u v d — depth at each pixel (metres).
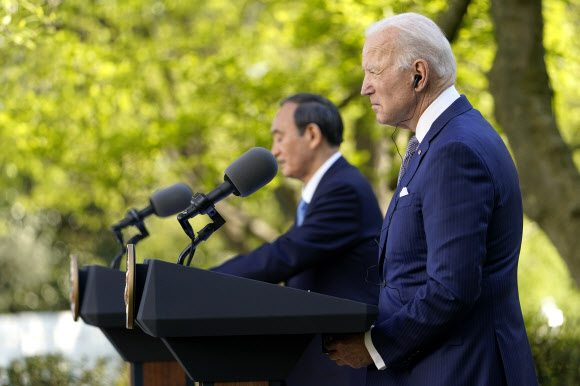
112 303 5.31
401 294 4.38
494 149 4.32
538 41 11.19
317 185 6.72
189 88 17.58
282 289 3.80
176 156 17.98
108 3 17.11
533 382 4.37
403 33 4.51
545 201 11.12
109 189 17.17
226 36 18.92
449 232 4.05
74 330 14.84
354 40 14.97
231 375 4.01
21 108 15.85
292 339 4.02
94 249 35.41
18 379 11.25
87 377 11.54
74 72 16.02
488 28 13.66
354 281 6.34
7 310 35.31
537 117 11.13
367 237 6.41
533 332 10.14
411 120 4.61
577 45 16.12
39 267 35.16
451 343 4.21
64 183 20.67
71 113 16.30
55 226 35.00
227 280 3.77
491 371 4.18
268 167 4.43
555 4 14.92
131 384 5.55
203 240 4.38
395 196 4.55
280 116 6.89
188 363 3.94
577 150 17.48
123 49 16.91
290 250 6.24
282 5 17.30
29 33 10.62
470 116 4.45
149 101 17.77
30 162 18.17
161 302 3.67
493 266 4.27
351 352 4.24
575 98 17.28
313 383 5.87
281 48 19.22
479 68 15.23
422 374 4.27
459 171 4.12
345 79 15.15
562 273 23.81
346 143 18.62
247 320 3.75
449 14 11.25
